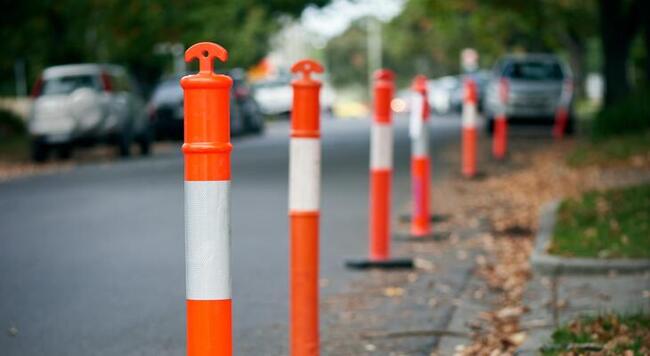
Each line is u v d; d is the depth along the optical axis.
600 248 9.05
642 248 8.91
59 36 36.56
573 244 9.27
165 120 30.84
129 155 24.80
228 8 52.72
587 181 15.34
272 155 23.53
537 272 8.61
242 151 25.12
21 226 12.51
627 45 28.22
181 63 43.69
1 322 7.48
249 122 33.06
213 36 48.78
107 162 23.27
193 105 3.53
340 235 11.48
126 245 10.94
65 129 23.58
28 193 16.38
